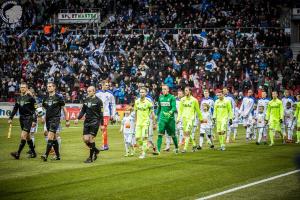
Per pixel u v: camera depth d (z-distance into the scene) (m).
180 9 47.88
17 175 13.91
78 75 42.41
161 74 39.34
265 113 24.69
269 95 37.66
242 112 25.83
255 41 43.62
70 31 48.00
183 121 19.81
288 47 42.75
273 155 18.59
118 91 38.69
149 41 44.00
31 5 50.75
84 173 14.27
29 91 17.30
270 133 23.03
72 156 18.19
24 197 11.11
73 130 30.19
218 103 20.66
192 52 42.47
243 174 14.20
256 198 11.06
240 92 35.56
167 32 45.75
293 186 12.43
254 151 19.98
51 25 48.59
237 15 46.50
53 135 16.78
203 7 47.59
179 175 14.01
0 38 47.72
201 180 13.25
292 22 46.94
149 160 17.11
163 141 24.33
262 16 46.03
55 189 11.99
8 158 17.48
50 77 42.69
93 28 48.75
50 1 51.44
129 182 12.93
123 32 46.88
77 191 11.77
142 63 41.09
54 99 16.78
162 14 48.03
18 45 47.03
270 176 13.86
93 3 51.38
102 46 44.69
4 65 45.12
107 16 50.66
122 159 17.38
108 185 12.52
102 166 15.64
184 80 37.84
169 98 18.94
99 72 42.19
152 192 11.70
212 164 16.16
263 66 41.12
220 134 20.53
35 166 15.59
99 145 22.44
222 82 38.84
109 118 20.61
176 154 18.95
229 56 41.41
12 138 24.86
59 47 46.06
